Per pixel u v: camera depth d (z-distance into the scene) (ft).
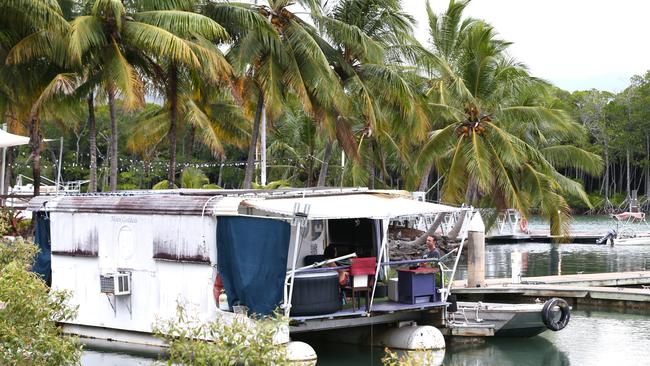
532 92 122.42
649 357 62.44
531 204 125.29
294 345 54.65
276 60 89.97
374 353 62.44
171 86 96.48
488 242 184.03
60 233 66.64
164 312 59.11
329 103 93.25
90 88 91.76
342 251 65.77
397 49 100.58
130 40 84.48
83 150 262.26
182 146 262.88
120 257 62.23
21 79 91.15
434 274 62.23
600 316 81.25
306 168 173.78
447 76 114.52
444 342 62.69
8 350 34.22
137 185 241.35
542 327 67.67
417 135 103.40
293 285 54.65
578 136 137.08
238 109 120.26
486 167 106.63
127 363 56.08
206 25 82.07
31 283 36.04
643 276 97.45
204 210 55.98
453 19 120.47
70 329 65.98
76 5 94.43
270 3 92.12
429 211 58.80
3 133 77.15
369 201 59.82
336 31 92.79
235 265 54.60
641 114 307.37
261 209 55.31
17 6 79.51
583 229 223.10
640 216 195.72
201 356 32.19
